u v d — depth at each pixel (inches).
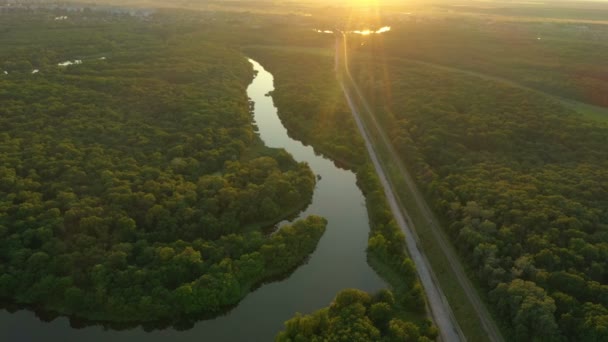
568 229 4264.3
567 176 5300.2
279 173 5777.6
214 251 4261.8
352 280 4367.6
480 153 6072.8
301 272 4456.2
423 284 4190.5
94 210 4468.5
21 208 4377.5
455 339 3617.1
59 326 3754.9
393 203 5482.3
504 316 3678.6
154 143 6230.3
